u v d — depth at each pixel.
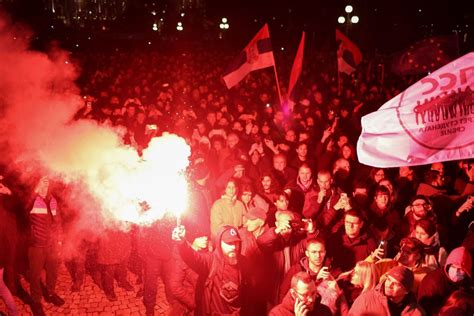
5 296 5.89
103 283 6.83
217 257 4.55
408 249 4.82
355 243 5.38
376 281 4.58
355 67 14.88
